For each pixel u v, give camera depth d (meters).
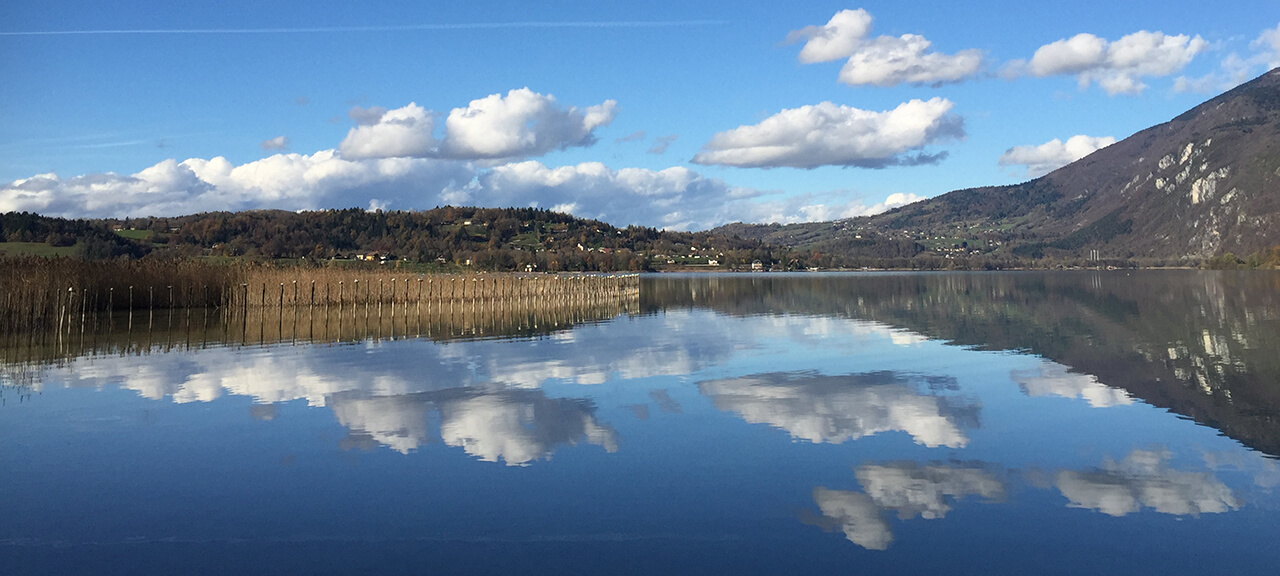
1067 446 14.19
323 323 41.25
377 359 26.08
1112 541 9.75
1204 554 9.36
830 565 9.10
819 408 17.58
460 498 11.41
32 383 21.08
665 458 13.44
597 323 42.28
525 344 30.98
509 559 9.30
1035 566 9.06
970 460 13.31
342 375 22.50
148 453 13.85
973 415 16.83
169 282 49.19
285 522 10.51
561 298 64.81
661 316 47.84
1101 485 11.91
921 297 70.06
